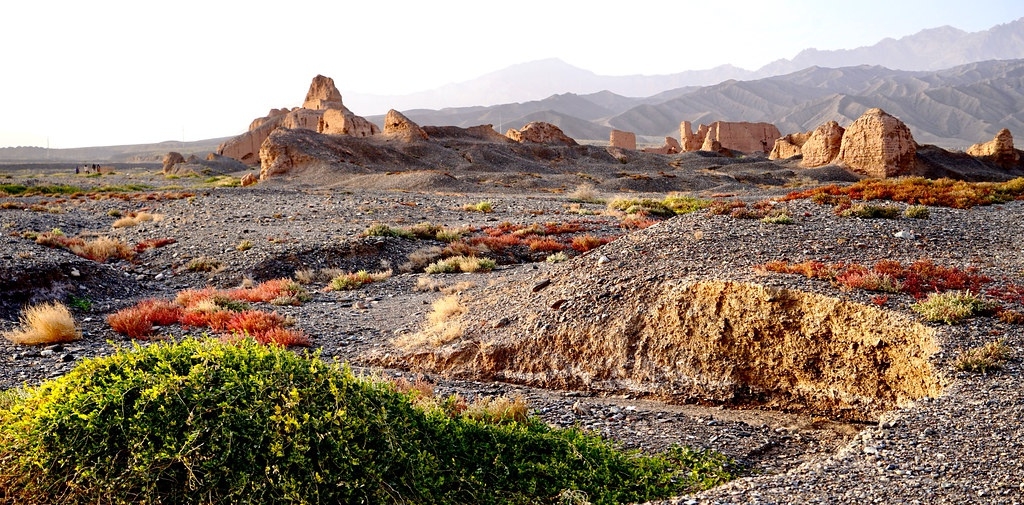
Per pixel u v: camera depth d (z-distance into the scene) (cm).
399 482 669
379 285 2191
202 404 644
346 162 8994
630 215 3653
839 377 1152
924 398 916
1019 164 11425
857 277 1311
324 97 17462
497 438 798
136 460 613
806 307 1220
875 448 775
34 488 617
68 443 623
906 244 1800
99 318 1738
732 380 1227
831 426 1084
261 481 620
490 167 10156
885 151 8769
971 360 985
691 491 787
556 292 1588
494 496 711
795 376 1191
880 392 1106
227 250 2594
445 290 1973
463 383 1326
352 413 686
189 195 4984
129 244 2825
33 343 1469
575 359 1338
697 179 8469
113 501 607
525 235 3042
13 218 3309
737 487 712
